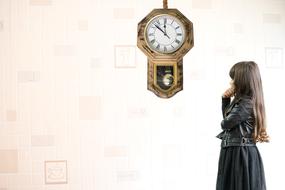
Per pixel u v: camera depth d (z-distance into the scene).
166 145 3.48
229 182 2.88
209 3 3.57
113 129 3.46
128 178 3.46
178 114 3.50
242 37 3.59
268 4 3.62
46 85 3.44
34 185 3.41
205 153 3.51
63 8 3.47
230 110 2.93
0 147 3.39
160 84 3.50
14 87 3.42
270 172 3.57
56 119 3.43
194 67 3.53
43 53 3.45
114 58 3.48
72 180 3.43
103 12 3.49
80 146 3.44
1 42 3.43
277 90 3.60
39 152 3.42
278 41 3.62
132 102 3.48
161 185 3.47
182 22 3.53
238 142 2.86
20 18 3.44
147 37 3.50
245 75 2.88
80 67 3.46
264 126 2.90
